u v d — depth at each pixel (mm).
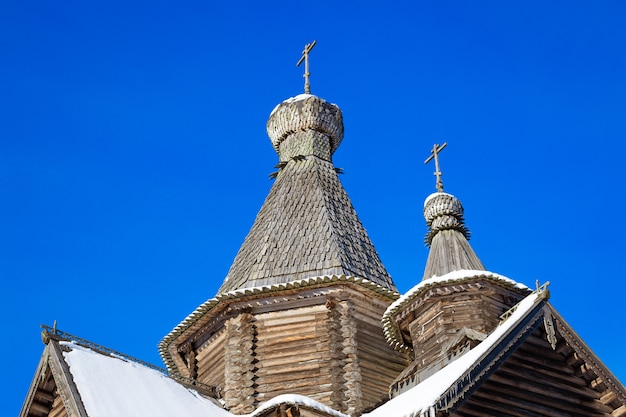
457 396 19703
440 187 30969
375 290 29094
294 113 36031
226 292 29141
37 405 24359
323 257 30172
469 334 24781
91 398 22859
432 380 22031
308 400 23406
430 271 28469
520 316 21812
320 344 27906
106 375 24266
